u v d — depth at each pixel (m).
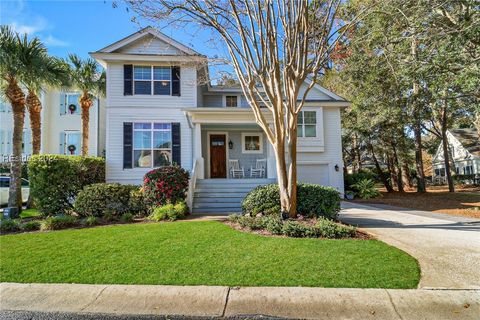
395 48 10.84
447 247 5.35
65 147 19.70
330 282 3.80
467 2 8.89
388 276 3.97
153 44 13.83
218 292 3.62
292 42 7.26
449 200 14.19
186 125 13.75
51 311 3.29
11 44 10.63
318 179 15.42
